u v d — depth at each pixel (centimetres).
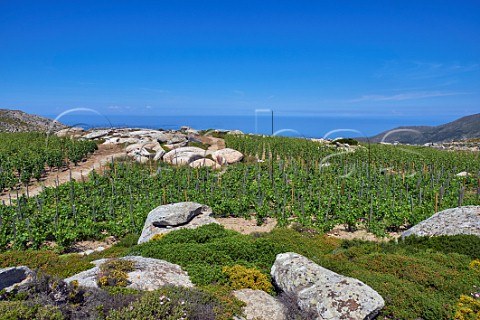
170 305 657
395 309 759
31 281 682
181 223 1429
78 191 2133
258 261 1013
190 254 986
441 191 1831
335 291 723
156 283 797
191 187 2269
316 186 2239
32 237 1412
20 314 555
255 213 1911
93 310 634
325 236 1409
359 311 681
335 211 1783
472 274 898
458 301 788
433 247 1136
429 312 750
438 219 1341
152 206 1870
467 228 1235
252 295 804
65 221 1581
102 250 1345
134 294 709
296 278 800
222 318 674
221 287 818
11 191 2383
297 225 1609
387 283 843
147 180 2427
